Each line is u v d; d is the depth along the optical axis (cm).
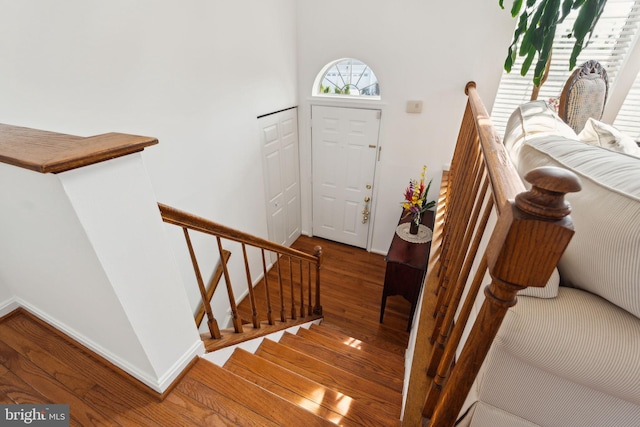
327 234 451
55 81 151
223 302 307
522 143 131
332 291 360
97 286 95
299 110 376
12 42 133
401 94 321
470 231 104
